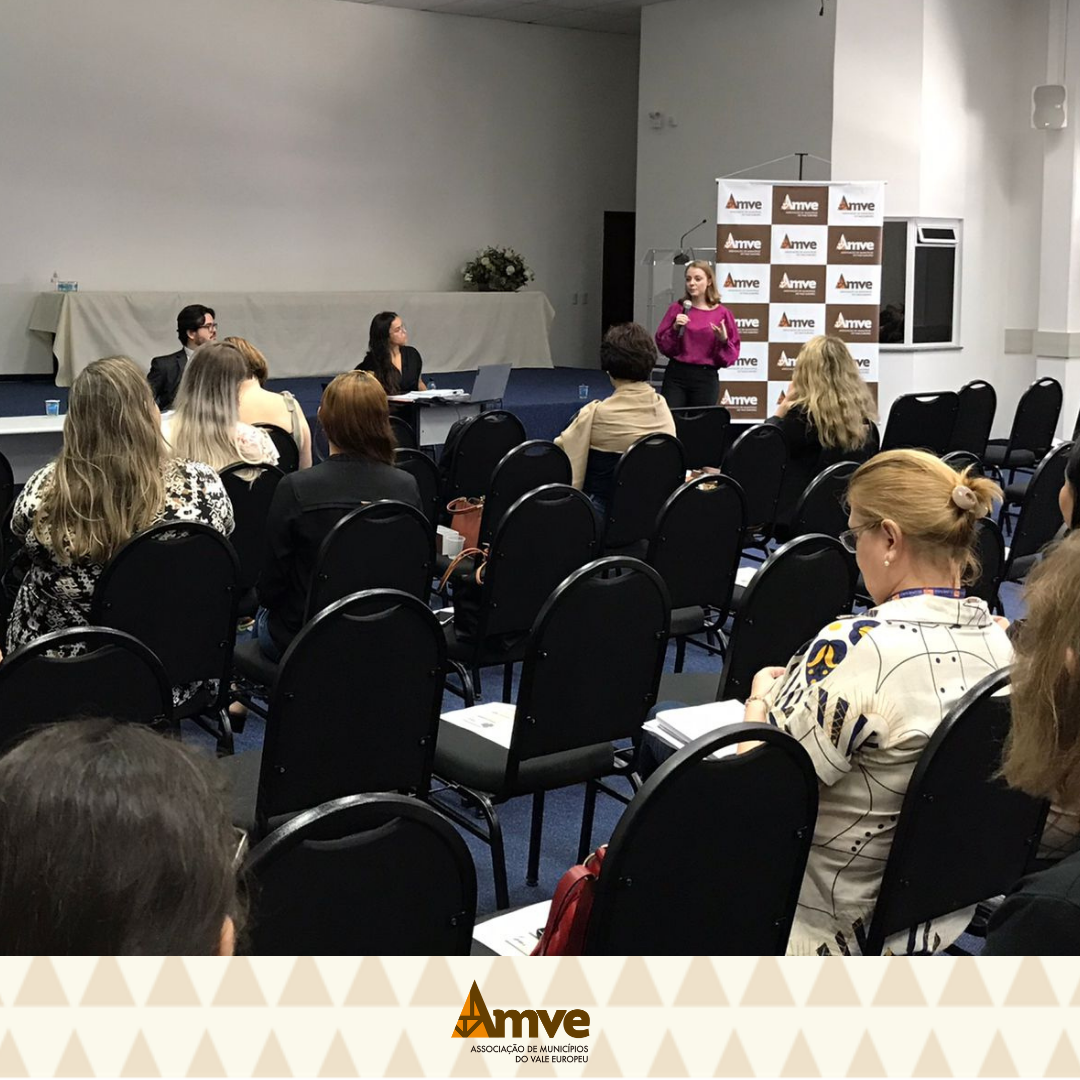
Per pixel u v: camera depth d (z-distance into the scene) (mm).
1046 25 10648
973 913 2184
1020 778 1095
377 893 1480
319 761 2451
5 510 4840
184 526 3029
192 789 779
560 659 2627
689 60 11750
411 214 13883
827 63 10586
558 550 3768
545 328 14266
